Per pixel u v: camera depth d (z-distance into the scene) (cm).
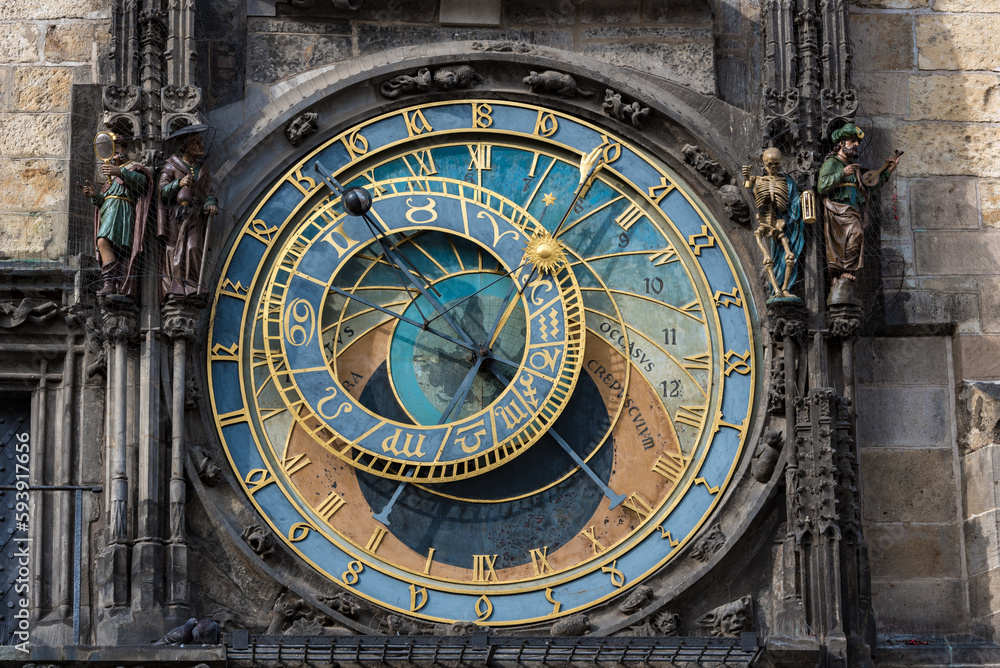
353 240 1898
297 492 1828
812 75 1928
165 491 1795
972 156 2002
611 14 1992
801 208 1872
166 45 1909
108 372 1830
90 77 1980
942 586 1870
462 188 1927
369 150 1936
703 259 1909
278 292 1875
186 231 1844
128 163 1859
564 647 1723
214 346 1853
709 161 1923
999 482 1881
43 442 1864
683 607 1806
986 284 1959
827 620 1764
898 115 2012
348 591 1795
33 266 1894
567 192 1938
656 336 1891
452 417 1859
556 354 1864
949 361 1941
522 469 1856
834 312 1856
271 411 1845
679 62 1973
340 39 1970
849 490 1806
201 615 1778
